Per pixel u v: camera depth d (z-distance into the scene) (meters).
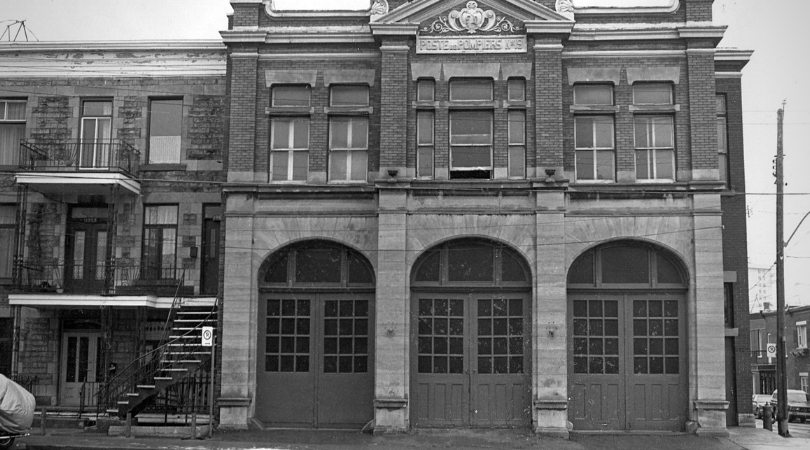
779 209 25.27
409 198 21.61
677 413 21.48
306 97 22.70
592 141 22.19
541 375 20.94
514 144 21.94
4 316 25.44
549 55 21.91
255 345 21.95
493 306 21.81
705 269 21.31
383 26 21.86
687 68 22.02
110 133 25.81
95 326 25.48
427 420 21.50
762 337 59.78
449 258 21.95
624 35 21.91
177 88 25.83
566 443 19.86
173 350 23.14
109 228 24.28
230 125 22.41
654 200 21.59
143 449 18.33
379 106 22.28
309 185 21.97
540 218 21.38
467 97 22.19
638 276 21.94
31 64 25.97
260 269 22.22
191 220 25.41
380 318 21.22
